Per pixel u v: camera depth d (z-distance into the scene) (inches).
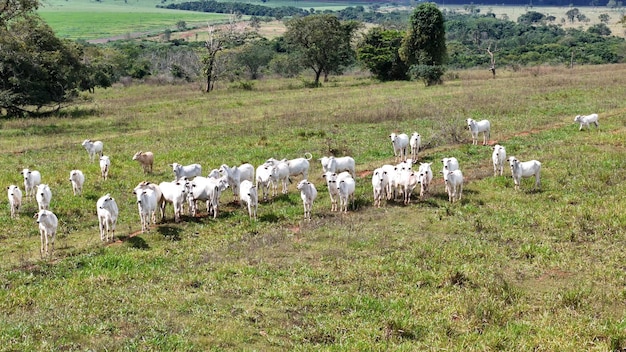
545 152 1075.3
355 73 3681.1
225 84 2888.8
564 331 466.6
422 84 2532.0
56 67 1943.9
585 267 598.9
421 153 1126.4
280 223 770.8
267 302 536.4
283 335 479.5
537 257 626.8
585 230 701.3
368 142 1224.2
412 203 831.7
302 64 2942.9
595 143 1139.3
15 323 490.0
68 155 1206.3
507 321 494.6
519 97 1786.4
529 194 848.9
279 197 882.8
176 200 773.3
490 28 5452.8
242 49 3506.4
